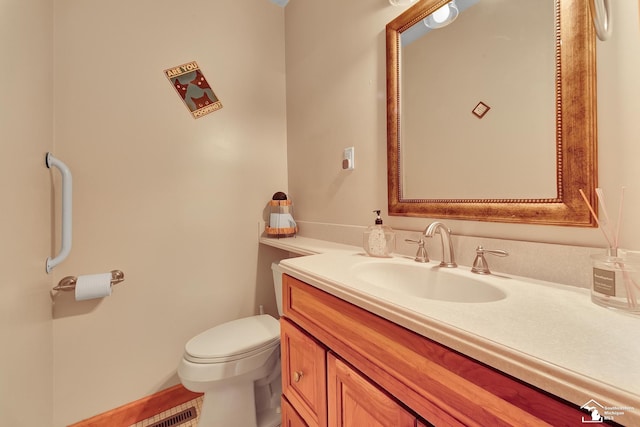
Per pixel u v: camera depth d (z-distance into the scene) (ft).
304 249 4.00
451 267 2.68
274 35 5.60
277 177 5.59
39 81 2.85
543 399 1.10
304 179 5.23
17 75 2.14
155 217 4.31
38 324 2.78
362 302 1.90
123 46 4.05
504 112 2.48
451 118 2.90
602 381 0.96
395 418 1.65
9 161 1.94
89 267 3.82
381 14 3.64
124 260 4.07
